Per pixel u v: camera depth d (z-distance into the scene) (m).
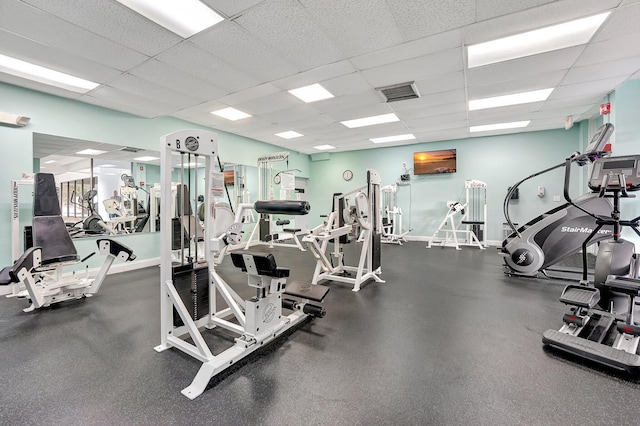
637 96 3.62
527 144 6.46
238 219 2.13
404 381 1.65
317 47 2.70
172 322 2.06
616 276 2.00
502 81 3.55
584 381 1.63
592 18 2.30
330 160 8.94
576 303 2.03
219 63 2.99
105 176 4.88
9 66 2.97
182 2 2.07
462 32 2.48
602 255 2.24
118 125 4.40
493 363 1.83
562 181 6.17
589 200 3.40
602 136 2.44
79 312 2.73
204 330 2.32
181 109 4.43
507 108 4.64
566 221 3.52
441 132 6.32
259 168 6.59
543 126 5.89
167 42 2.57
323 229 3.88
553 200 6.26
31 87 3.48
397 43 2.65
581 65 3.14
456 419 1.35
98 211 4.79
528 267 3.70
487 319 2.52
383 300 3.05
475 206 7.00
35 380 1.67
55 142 4.09
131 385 1.63
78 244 4.08
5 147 3.39
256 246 6.91
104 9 2.11
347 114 4.88
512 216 6.63
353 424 1.33
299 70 3.18
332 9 2.16
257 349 2.01
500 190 6.75
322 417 1.37
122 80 3.34
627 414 1.38
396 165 7.95
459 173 7.15
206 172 2.21
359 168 8.49
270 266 1.90
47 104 3.68
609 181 2.26
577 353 1.83
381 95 3.99
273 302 2.13
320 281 3.84
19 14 2.14
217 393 1.55
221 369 1.69
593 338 2.12
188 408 1.44
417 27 2.40
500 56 2.93
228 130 6.00
